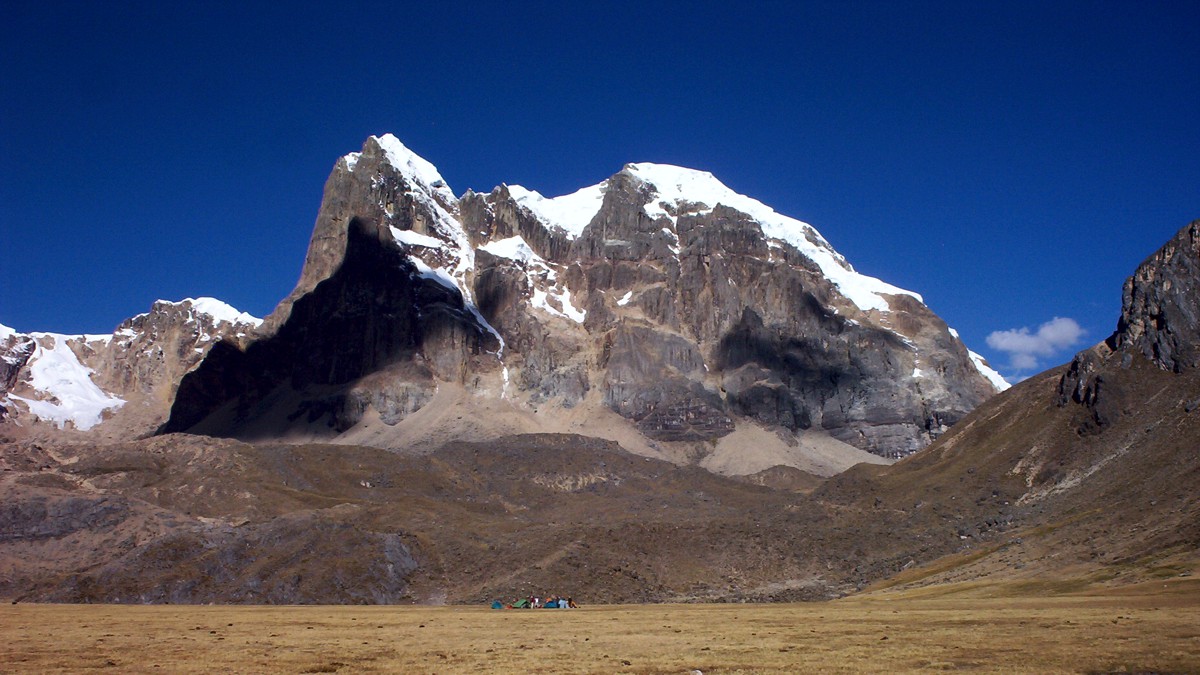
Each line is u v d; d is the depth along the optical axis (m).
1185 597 131.12
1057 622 113.94
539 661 93.38
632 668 88.00
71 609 183.88
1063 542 190.25
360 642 111.81
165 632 125.81
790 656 94.06
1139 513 188.12
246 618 155.00
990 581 181.12
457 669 88.44
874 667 86.12
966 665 86.25
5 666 91.38
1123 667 83.75
